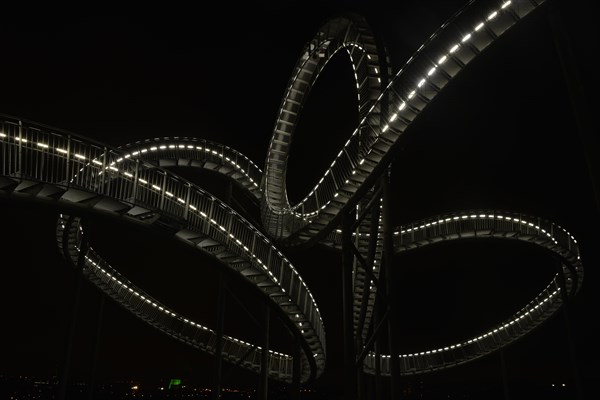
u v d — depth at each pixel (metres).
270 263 21.64
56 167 15.63
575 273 27.77
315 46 23.80
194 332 32.28
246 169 31.59
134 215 17.27
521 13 11.98
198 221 18.95
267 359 26.69
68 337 20.64
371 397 27.81
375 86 18.42
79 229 26.09
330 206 18.22
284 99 26.03
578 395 25.38
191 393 72.12
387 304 15.90
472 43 12.94
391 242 16.22
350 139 18.05
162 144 28.41
